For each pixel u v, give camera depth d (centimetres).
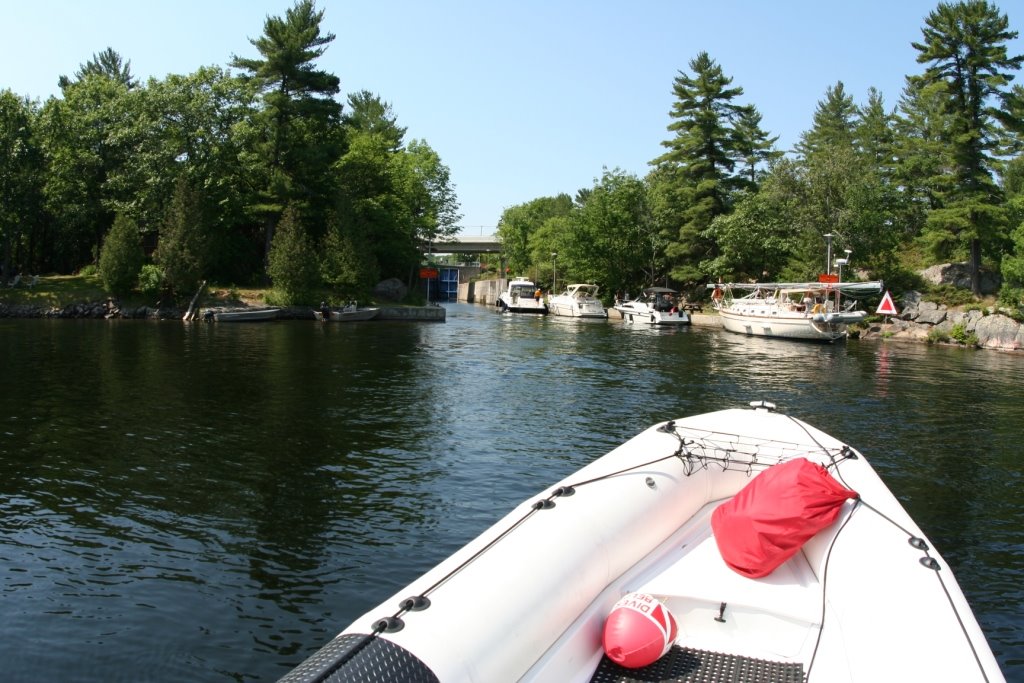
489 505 905
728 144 5809
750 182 5978
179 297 4325
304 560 732
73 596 647
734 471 590
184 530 808
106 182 4744
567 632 388
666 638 392
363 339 3155
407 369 2162
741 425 673
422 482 995
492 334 3684
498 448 1196
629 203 6069
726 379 2122
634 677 387
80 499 905
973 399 1806
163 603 638
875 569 420
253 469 1045
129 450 1139
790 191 5059
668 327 4597
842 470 574
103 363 2153
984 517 907
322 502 906
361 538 791
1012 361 2844
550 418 1459
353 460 1102
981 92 4200
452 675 297
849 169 4706
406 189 6575
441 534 806
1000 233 4209
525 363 2416
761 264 5341
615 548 447
